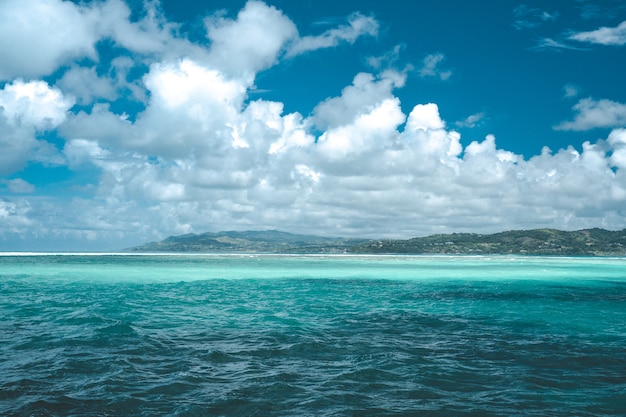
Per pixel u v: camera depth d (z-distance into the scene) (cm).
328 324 2228
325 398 1165
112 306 2791
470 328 2127
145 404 1105
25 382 1245
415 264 9331
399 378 1333
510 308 2828
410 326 2175
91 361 1467
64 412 1045
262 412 1070
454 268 7744
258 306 2894
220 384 1262
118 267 6944
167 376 1326
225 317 2430
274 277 5444
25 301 2994
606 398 1182
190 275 5588
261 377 1328
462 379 1328
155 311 2622
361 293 3725
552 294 3669
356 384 1277
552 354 1619
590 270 7419
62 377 1296
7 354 1546
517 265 9081
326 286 4347
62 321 2202
